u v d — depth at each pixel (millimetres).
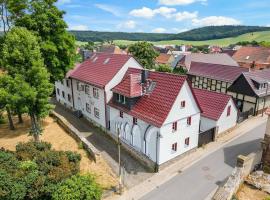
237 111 31984
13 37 23156
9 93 23078
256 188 19141
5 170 17750
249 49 77812
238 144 27891
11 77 23328
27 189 16719
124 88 26266
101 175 21625
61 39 29625
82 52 44719
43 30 27844
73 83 38531
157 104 23266
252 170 21156
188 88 23109
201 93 32562
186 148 25266
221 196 16859
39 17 27406
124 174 22141
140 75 26578
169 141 22875
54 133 30875
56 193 16219
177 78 23125
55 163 19547
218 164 23625
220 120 28938
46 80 24734
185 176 21734
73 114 39344
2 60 24094
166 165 23406
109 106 29078
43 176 17344
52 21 28641
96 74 33125
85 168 22547
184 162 24219
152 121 22266
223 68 47094
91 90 33031
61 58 31000
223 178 21328
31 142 23016
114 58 32844
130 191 19734
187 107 23766
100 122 32438
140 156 24703
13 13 28406
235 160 24312
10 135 30578
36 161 19641
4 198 16125
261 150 21719
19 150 21562
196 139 26188
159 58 102625
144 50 69938
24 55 23516
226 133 31062
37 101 24656
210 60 68562
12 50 23531
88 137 30344
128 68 30484
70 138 29156
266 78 40250
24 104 23625
